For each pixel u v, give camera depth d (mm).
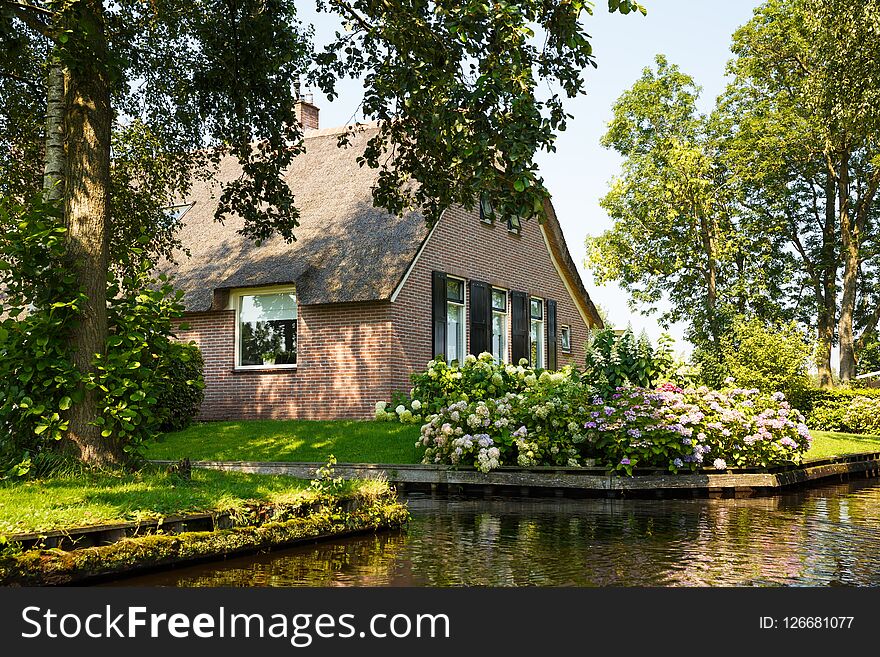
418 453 13492
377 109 10500
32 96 12492
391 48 9977
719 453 12578
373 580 5867
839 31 18719
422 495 12016
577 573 6055
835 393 24828
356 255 17297
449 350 19250
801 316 34938
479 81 7273
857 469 15648
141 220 14469
